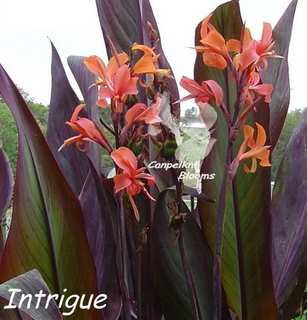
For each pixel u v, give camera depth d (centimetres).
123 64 56
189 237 67
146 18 76
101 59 55
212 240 69
